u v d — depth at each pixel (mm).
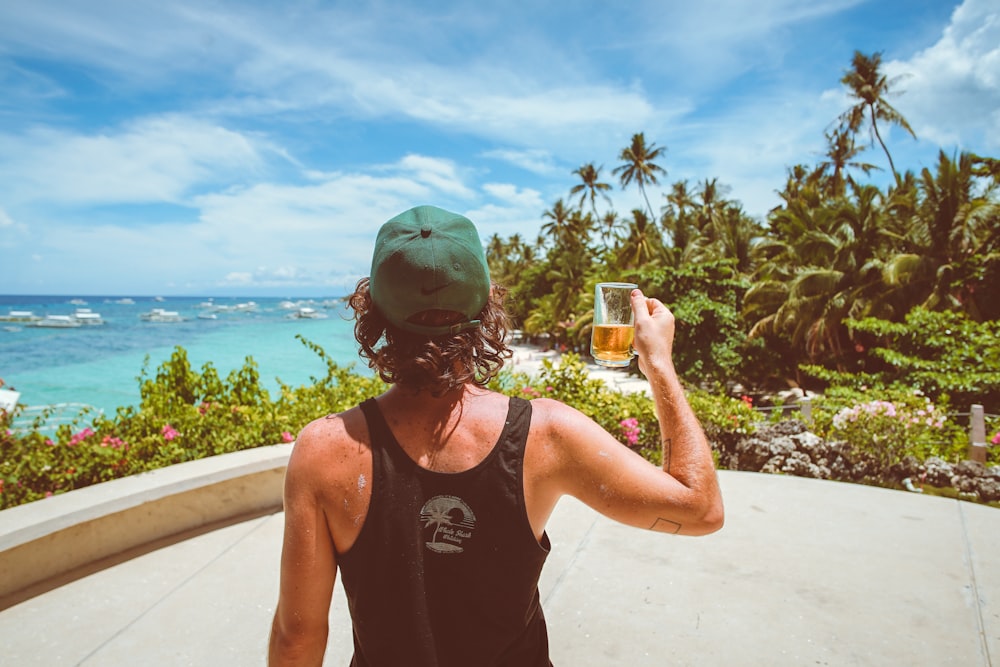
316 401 4848
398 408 856
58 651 2143
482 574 810
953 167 17078
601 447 825
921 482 4902
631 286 1155
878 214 19547
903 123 33188
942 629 2203
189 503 3164
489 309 915
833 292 19375
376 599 818
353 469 813
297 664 842
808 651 2098
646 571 2699
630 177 50219
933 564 2703
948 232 17250
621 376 24859
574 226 55875
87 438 3555
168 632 2264
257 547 2980
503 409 850
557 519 3295
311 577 822
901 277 17312
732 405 5414
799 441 5133
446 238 828
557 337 42125
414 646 808
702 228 35188
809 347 20328
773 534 3057
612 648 2146
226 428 4105
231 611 2406
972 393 8992
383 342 909
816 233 20375
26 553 2527
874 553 2826
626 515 831
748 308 22031
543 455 825
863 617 2293
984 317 16125
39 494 3148
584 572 2703
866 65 33906
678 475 854
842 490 3713
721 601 2434
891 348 11758
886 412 4965
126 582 2621
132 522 2934
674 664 2049
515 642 872
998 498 4520
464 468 809
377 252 863
